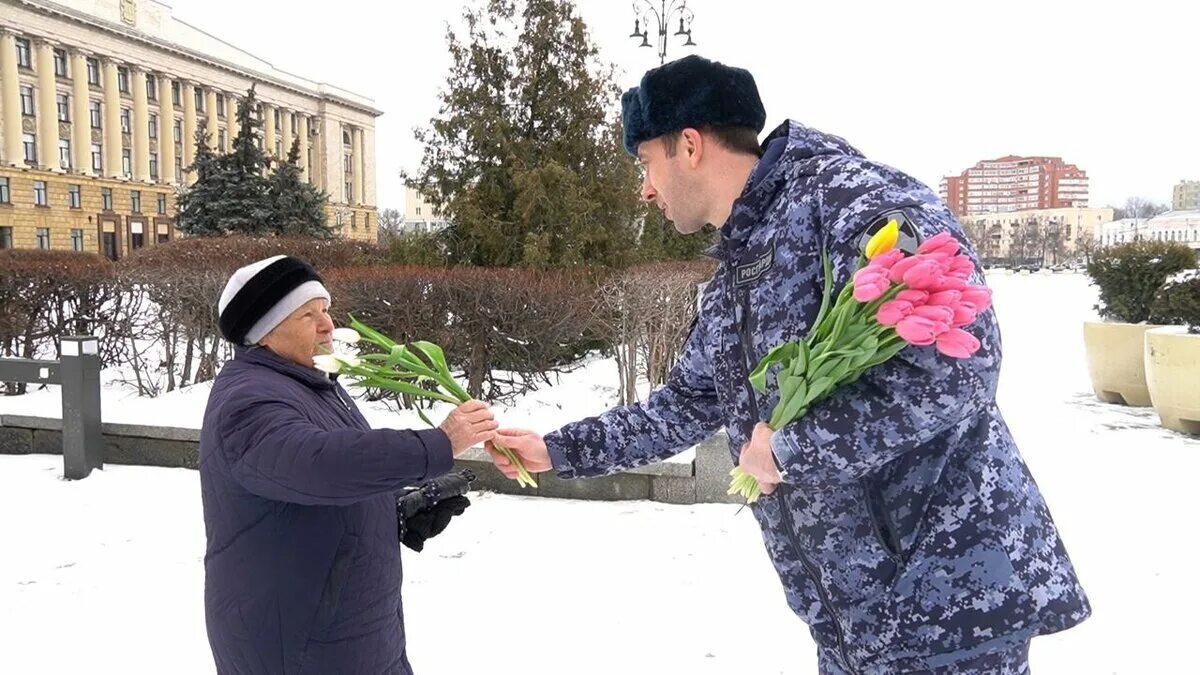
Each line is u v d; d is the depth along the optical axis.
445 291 6.59
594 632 3.32
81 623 3.41
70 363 5.15
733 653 3.15
